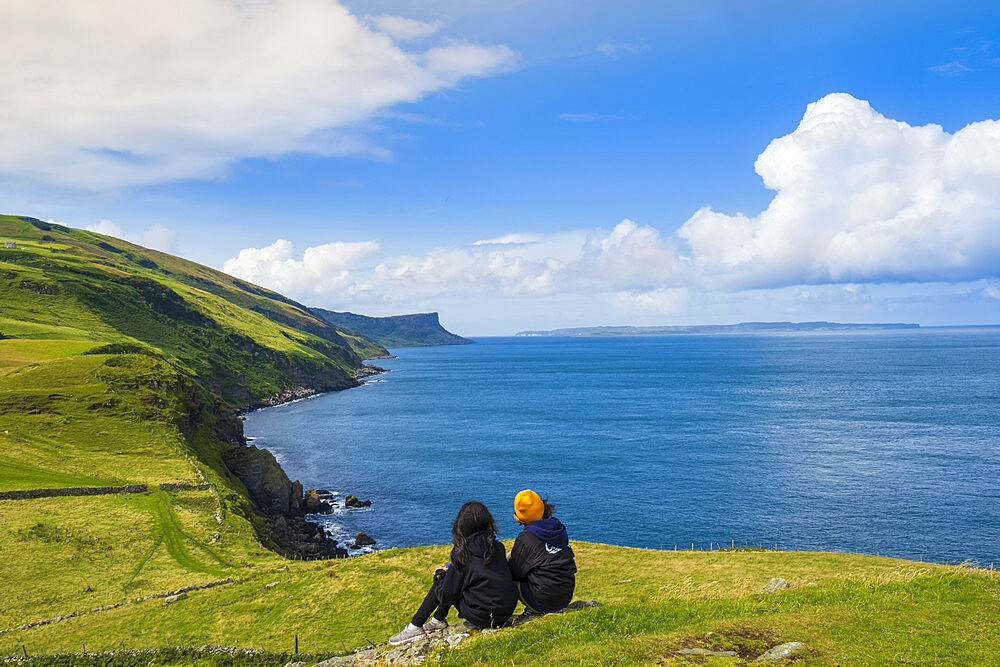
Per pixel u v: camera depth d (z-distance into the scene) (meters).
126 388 90.50
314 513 75.38
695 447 102.81
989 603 10.84
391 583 34.31
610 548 38.09
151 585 40.53
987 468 83.06
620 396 182.88
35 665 26.22
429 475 89.81
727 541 59.28
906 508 66.62
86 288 191.50
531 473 87.81
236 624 31.20
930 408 141.12
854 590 12.09
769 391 186.25
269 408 183.38
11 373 93.69
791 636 9.38
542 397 186.12
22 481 60.72
